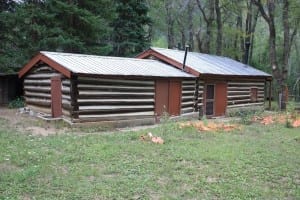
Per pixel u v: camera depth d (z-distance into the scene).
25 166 8.68
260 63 50.69
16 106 21.27
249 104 26.23
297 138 13.26
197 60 23.64
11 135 12.45
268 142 12.47
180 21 44.12
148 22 32.69
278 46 45.59
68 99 15.45
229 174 8.52
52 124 15.35
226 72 22.92
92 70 15.68
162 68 20.12
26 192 7.02
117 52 32.09
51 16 23.14
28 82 19.30
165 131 13.84
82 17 23.92
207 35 37.59
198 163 9.40
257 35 54.38
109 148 10.67
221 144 11.79
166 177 8.22
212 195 7.21
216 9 36.19
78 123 15.13
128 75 16.58
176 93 19.64
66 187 7.32
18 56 23.42
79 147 10.75
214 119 20.86
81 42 24.39
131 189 7.31
